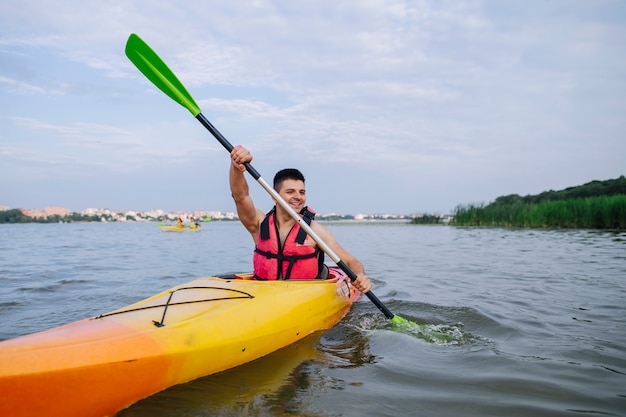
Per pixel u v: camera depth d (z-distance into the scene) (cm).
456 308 411
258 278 371
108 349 197
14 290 503
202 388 223
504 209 2166
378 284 560
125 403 199
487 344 304
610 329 334
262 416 195
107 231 2536
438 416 198
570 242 1102
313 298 339
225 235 1938
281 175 371
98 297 465
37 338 197
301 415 197
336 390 224
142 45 360
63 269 687
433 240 1388
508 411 202
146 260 827
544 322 356
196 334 235
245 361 259
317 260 378
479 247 1066
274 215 365
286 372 248
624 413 199
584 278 568
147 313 253
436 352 288
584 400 212
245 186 358
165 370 213
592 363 262
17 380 167
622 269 636
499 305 419
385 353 285
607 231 1508
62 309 411
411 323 356
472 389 226
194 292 298
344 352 286
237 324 260
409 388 228
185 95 357
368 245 1242
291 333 298
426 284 554
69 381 179
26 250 1053
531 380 237
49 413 176
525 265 709
